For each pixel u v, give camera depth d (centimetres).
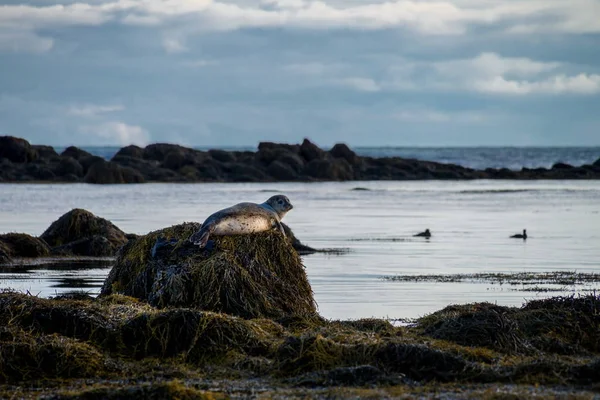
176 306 2319
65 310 1961
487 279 3444
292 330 2106
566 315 2103
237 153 16750
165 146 16412
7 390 1623
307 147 16512
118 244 4506
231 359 1809
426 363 1675
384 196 10312
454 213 7538
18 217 6769
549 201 9275
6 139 14562
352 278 3456
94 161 14312
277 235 2502
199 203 8631
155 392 1480
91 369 1730
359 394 1518
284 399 1500
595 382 1602
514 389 1552
